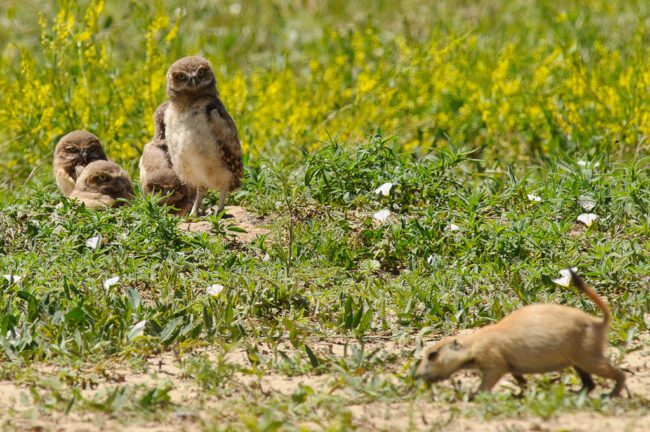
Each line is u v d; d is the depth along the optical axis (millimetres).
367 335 18203
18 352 16828
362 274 21156
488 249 21547
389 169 25281
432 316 18594
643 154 29625
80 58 31656
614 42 41031
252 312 19000
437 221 22703
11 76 38000
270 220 24484
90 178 25578
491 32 44906
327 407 14000
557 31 41719
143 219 22594
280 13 50688
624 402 14055
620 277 20125
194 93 24859
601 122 31062
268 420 12984
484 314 18812
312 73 37719
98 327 17688
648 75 31312
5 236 22938
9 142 31344
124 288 20406
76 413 14234
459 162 25625
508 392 14875
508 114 32625
